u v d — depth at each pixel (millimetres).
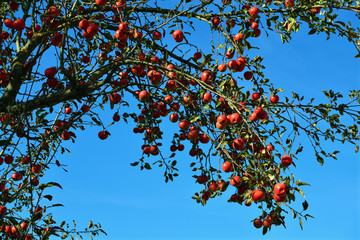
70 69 4988
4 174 4535
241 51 4066
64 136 4680
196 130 4082
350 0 4305
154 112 5047
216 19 4320
